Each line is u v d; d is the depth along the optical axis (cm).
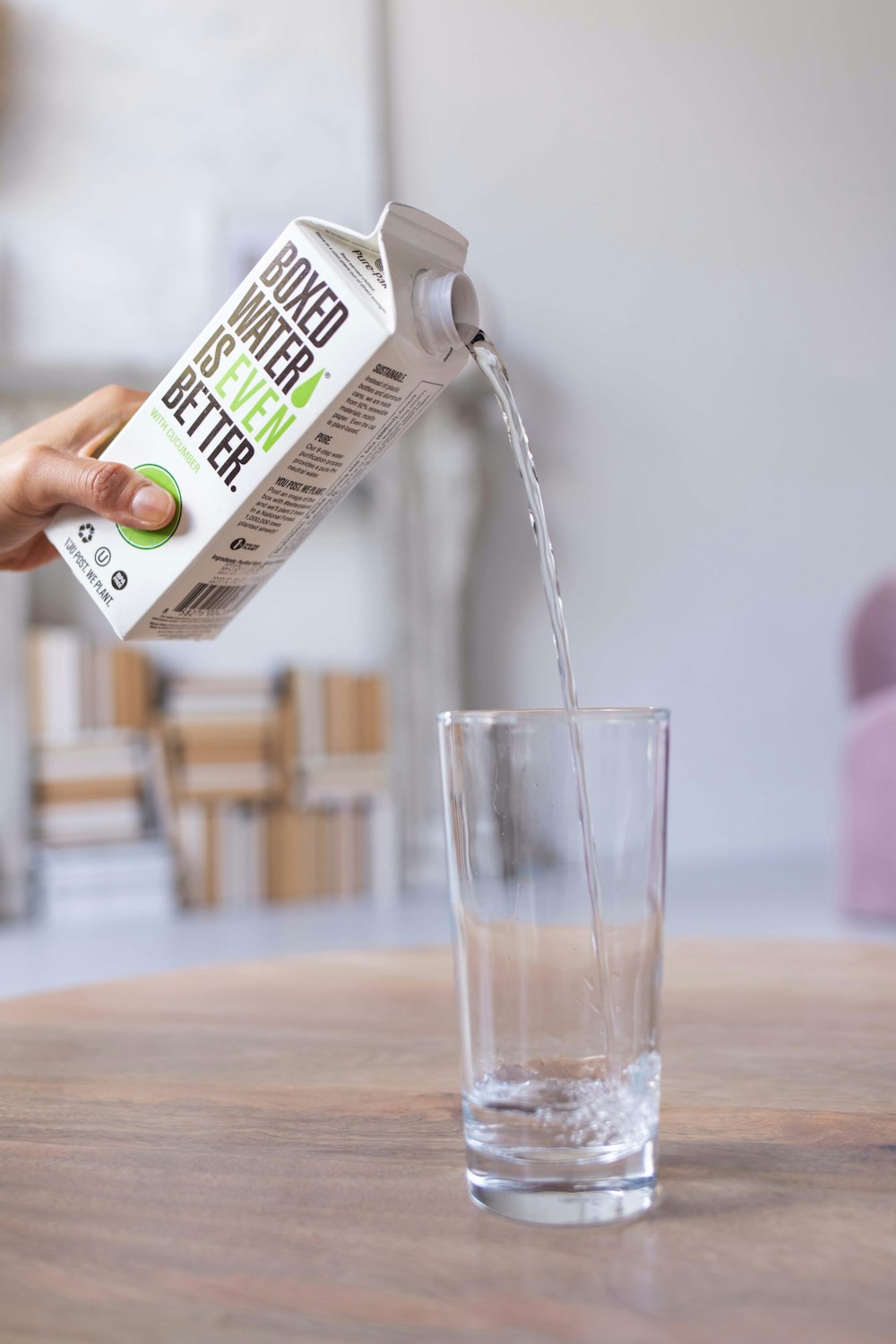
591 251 354
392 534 318
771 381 367
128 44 321
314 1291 33
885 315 376
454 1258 35
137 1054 58
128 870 291
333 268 56
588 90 352
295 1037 60
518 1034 38
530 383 349
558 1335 30
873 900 257
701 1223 38
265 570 65
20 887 291
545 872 38
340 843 310
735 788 365
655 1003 39
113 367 302
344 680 312
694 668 361
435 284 56
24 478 63
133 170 321
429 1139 46
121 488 61
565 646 53
